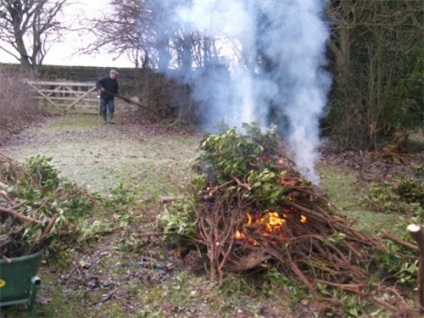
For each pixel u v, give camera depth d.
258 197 3.83
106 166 7.40
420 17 9.02
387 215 5.30
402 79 9.29
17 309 3.22
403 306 3.30
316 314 3.24
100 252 4.13
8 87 12.09
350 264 3.70
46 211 3.24
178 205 4.48
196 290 3.54
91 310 3.29
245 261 3.62
